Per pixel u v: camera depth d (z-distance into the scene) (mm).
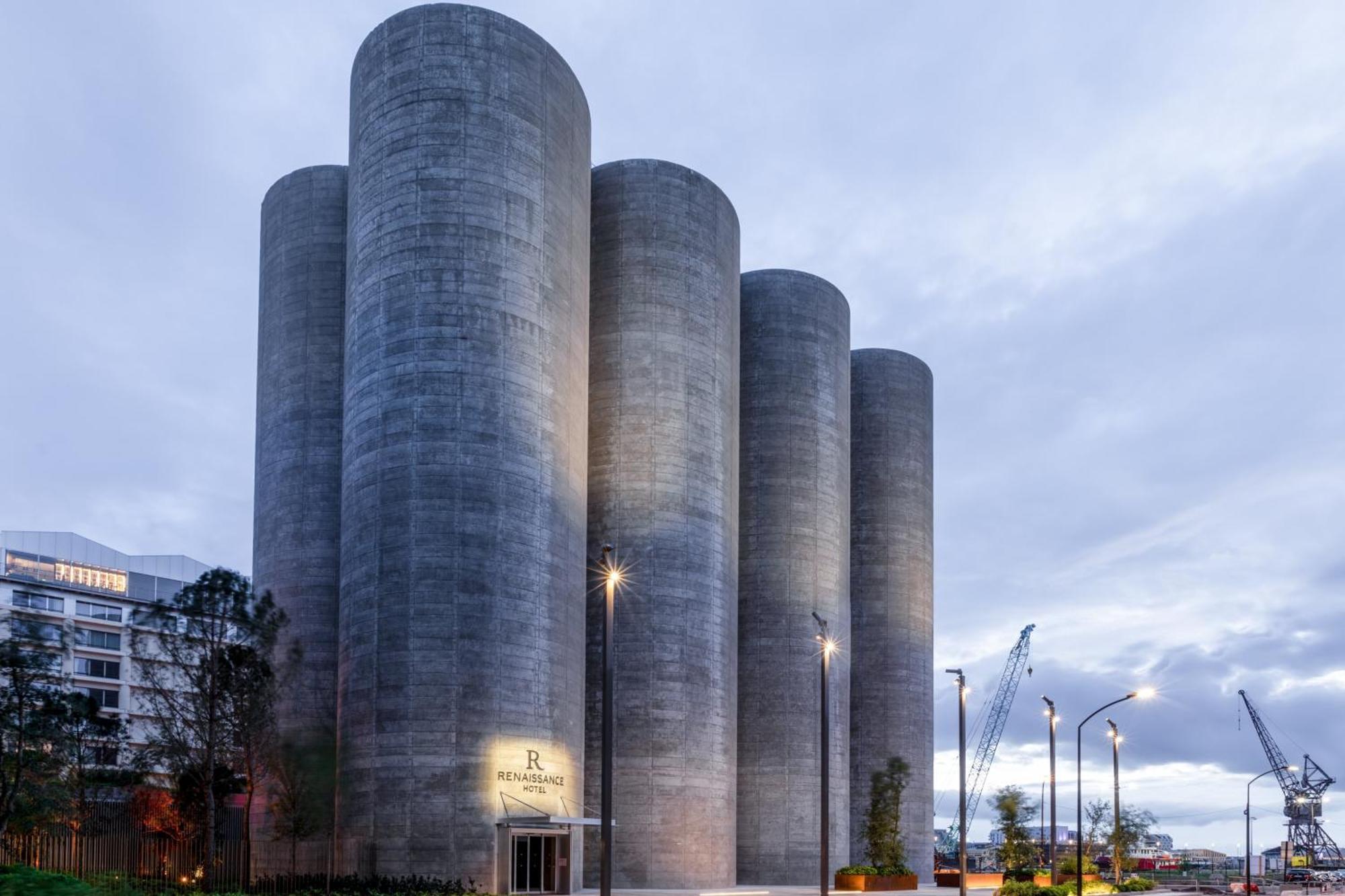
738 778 82000
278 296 74000
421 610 54938
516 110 60000
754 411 86562
